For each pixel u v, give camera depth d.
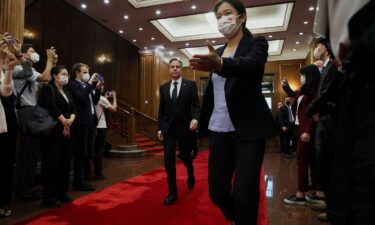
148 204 2.93
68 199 3.05
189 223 2.34
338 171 0.76
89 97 3.72
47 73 3.24
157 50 11.63
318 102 0.96
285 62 12.74
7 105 2.70
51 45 7.22
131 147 7.84
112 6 7.67
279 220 2.48
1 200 2.70
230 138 1.55
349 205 0.71
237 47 1.58
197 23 9.51
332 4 0.84
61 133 2.92
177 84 3.18
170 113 3.12
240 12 1.57
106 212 2.67
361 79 0.68
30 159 3.18
